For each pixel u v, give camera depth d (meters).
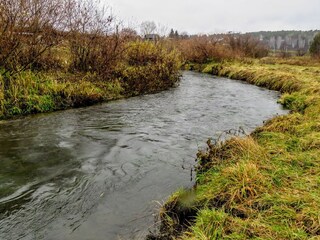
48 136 6.99
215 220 3.47
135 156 5.98
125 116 9.05
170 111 9.95
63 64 11.72
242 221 3.38
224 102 11.88
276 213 3.46
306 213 3.34
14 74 9.50
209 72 24.06
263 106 11.31
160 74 14.51
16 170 5.20
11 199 4.31
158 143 6.77
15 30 9.37
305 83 13.96
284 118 7.52
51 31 10.48
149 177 5.14
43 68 10.85
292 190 3.88
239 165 4.63
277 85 15.56
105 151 6.17
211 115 9.59
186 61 27.33
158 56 15.36
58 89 9.98
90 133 7.32
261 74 17.78
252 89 15.62
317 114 7.92
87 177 5.03
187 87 15.58
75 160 5.67
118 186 4.79
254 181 4.15
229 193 4.05
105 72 12.49
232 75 20.69
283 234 3.07
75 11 11.82
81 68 12.23
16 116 8.61
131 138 7.04
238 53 30.98
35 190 4.57
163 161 5.80
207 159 5.56
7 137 6.86
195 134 7.51
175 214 4.01
